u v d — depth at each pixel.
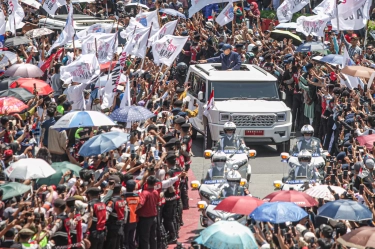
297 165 43.62
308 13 91.88
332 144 55.72
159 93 58.34
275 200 35.09
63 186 34.44
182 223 44.16
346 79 58.50
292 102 66.44
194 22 82.88
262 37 76.50
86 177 35.75
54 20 77.94
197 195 50.84
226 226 30.42
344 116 53.94
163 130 46.75
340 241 30.12
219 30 83.94
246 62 73.06
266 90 60.66
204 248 31.52
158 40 54.25
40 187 34.91
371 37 80.12
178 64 70.12
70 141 44.62
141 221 37.25
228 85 60.47
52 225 31.44
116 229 34.72
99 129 46.81
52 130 44.31
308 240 30.98
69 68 49.56
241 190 40.28
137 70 62.31
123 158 39.81
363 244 29.41
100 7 92.31
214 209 35.69
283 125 58.47
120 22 79.25
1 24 65.50
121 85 56.19
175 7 90.38
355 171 41.22
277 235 32.44
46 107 48.72
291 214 32.69
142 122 51.25
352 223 35.12
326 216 33.47
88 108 53.22
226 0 72.50
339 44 74.25
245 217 38.75
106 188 36.81
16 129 45.19
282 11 73.69
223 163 41.88
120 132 40.31
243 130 57.91
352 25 62.88
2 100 44.88
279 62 69.88
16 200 33.91
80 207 33.56
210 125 58.22
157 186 38.19
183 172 40.62
